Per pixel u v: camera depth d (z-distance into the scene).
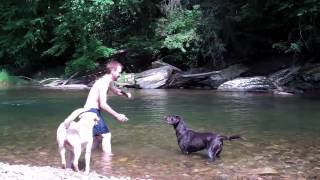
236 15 23.02
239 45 23.81
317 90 19.89
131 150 8.12
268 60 23.06
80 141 6.63
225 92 19.70
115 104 14.94
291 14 20.78
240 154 7.79
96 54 26.22
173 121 7.96
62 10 29.69
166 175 6.57
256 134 9.51
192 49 24.50
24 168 6.57
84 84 24.89
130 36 27.25
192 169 6.89
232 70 22.52
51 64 31.17
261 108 13.77
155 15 27.77
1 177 5.80
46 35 30.47
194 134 7.80
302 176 6.43
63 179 5.94
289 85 20.59
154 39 25.98
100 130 7.83
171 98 16.94
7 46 31.03
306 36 21.53
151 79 22.50
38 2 30.11
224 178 6.38
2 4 31.16
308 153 7.82
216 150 7.46
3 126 10.61
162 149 8.22
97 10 26.53
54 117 12.04
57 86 24.20
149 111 13.10
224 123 10.88
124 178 6.32
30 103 15.45
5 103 15.49
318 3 19.73
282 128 10.22
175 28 25.56
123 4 26.69
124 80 23.11
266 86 20.31
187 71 23.75
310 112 12.86
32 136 9.38
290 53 22.59
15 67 31.58
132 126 10.52
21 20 29.95
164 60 25.55
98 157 7.62
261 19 22.58
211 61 24.62
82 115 6.94
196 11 24.98
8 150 8.13
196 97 17.33
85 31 27.22
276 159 7.42
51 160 7.45
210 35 24.00
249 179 6.32
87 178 6.13
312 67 20.78
